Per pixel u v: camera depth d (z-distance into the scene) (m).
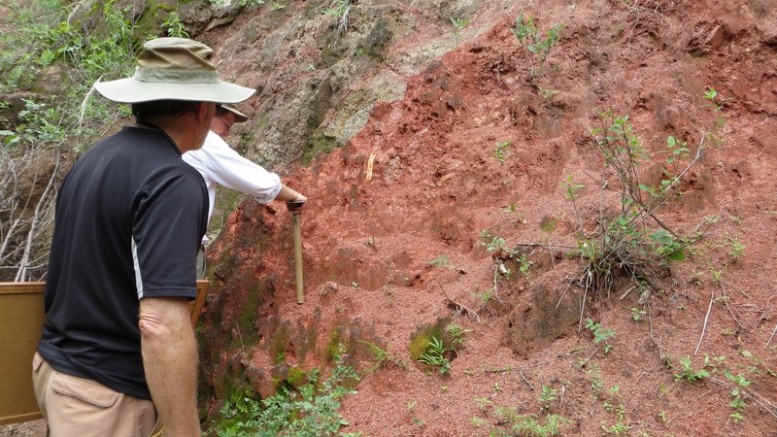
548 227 3.21
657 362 2.62
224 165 3.13
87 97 4.98
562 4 4.15
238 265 3.82
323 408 2.86
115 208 1.93
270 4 5.80
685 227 3.04
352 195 3.79
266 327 3.50
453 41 4.29
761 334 2.61
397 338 3.07
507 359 2.86
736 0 3.68
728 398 2.44
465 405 2.70
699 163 3.27
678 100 3.51
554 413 2.57
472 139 3.77
